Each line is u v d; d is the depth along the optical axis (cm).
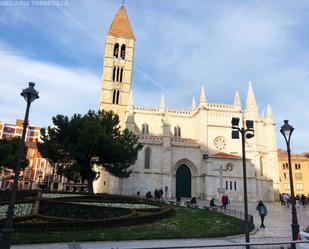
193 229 2272
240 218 3053
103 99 9112
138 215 2434
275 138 8025
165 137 7206
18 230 1792
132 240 1800
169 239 1891
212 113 7731
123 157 4912
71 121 4909
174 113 8369
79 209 2616
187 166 7362
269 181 7588
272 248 1490
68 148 4650
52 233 1823
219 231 2227
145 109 8275
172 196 7025
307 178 11744
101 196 3838
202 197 6906
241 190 6812
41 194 3988
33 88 1452
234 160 6994
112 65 9462
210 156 6919
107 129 5116
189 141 7556
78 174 5134
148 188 6925
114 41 9694
